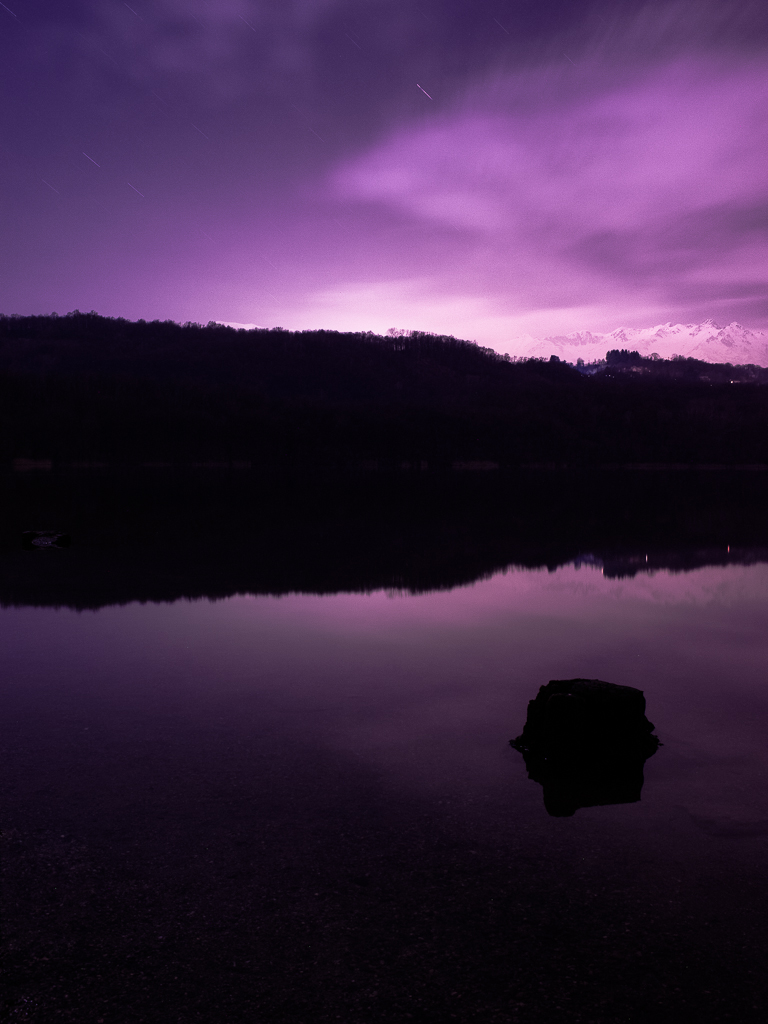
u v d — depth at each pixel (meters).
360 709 6.05
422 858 3.75
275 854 3.78
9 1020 2.67
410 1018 2.68
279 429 123.31
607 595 11.41
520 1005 2.74
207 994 2.80
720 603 10.81
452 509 31.12
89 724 5.66
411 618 9.69
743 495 45.75
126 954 3.02
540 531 21.47
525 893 3.44
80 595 11.12
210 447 118.56
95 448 108.44
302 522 24.11
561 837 3.98
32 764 4.89
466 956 3.01
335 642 8.34
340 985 2.84
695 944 3.08
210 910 3.31
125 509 29.95
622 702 5.13
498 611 10.16
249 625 9.21
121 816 4.17
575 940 3.11
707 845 3.91
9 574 13.02
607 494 46.44
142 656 7.70
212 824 4.09
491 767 4.92
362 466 123.69
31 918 3.25
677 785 4.68
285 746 5.24
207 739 5.37
